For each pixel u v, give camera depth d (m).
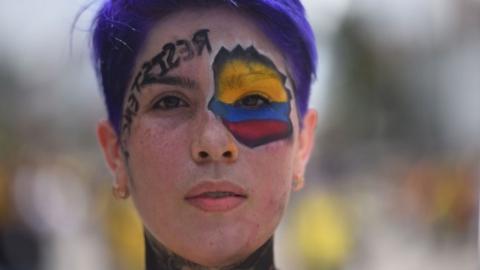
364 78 33.22
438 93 33.12
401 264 14.47
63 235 13.42
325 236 8.69
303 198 8.98
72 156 24.89
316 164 24.23
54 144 26.61
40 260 9.44
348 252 9.81
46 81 28.28
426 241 16.53
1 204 8.73
